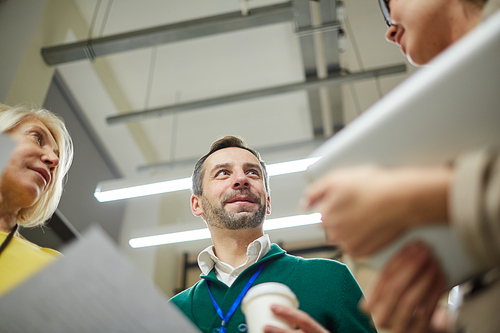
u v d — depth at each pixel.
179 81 5.06
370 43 4.68
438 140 0.48
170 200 5.93
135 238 4.45
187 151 5.71
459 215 0.41
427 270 0.52
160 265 5.35
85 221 4.65
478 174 0.41
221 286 1.32
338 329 1.19
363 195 0.45
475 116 0.46
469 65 0.45
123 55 4.82
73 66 4.48
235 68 4.93
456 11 0.79
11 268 1.20
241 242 1.50
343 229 0.48
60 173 1.65
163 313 0.57
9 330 0.54
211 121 5.46
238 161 1.66
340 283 1.28
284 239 5.79
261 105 5.28
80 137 4.84
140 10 4.37
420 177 0.44
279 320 0.72
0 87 3.21
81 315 0.55
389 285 0.54
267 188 1.83
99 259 0.57
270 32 4.59
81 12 4.28
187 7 4.38
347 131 0.53
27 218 1.54
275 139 5.58
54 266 0.56
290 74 4.96
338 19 3.54
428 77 0.47
